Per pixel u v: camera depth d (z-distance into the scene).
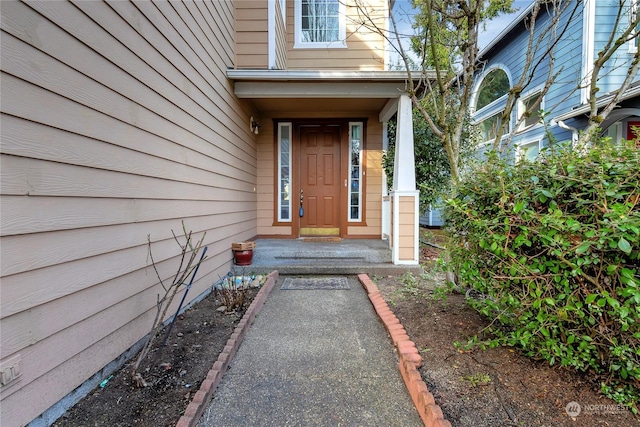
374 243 5.19
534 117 6.64
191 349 2.15
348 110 5.46
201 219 3.15
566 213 1.68
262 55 4.41
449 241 2.54
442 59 4.19
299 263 4.22
